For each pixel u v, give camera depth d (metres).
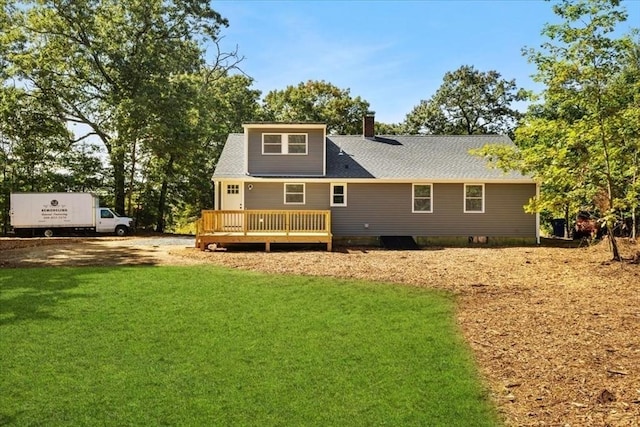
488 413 5.38
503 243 21.72
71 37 28.81
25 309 9.24
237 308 9.55
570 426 4.97
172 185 34.03
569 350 7.03
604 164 14.07
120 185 30.44
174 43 31.12
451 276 12.86
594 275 12.50
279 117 45.00
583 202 15.97
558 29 13.52
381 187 21.72
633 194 13.51
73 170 31.34
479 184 21.72
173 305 9.70
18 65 27.58
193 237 26.14
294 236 18.80
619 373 6.18
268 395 5.84
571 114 19.39
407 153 23.78
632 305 9.50
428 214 21.75
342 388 6.03
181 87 29.72
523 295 10.64
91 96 29.91
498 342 7.55
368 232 21.72
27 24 28.64
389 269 13.88
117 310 9.27
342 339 7.79
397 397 5.79
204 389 5.98
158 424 5.17
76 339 7.67
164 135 28.16
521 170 14.92
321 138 21.94
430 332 8.12
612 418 5.07
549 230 32.12
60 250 18.39
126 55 29.67
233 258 15.93
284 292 10.91
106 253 17.44
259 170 21.81
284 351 7.25
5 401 5.63
